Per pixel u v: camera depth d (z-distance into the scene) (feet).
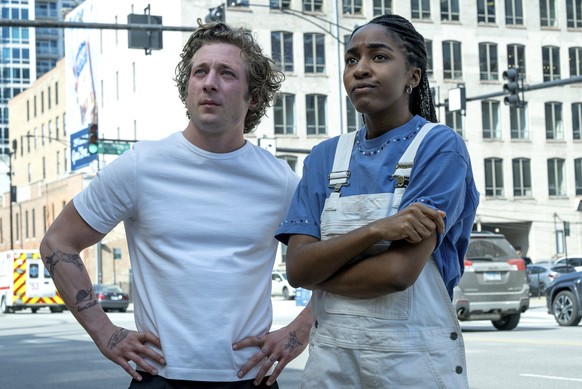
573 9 215.51
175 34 193.26
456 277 10.55
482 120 207.41
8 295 144.56
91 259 214.90
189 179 12.78
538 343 51.03
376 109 10.53
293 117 194.18
